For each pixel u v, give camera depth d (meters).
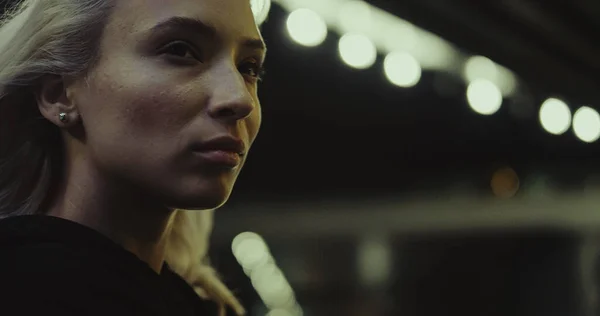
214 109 0.76
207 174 0.77
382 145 7.67
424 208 8.55
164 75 0.76
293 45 3.74
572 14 3.62
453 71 3.78
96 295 0.70
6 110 0.85
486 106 3.92
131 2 0.78
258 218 8.93
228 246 8.89
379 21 3.07
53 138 0.86
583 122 4.33
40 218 0.74
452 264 8.70
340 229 9.00
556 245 7.92
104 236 0.75
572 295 7.69
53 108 0.81
